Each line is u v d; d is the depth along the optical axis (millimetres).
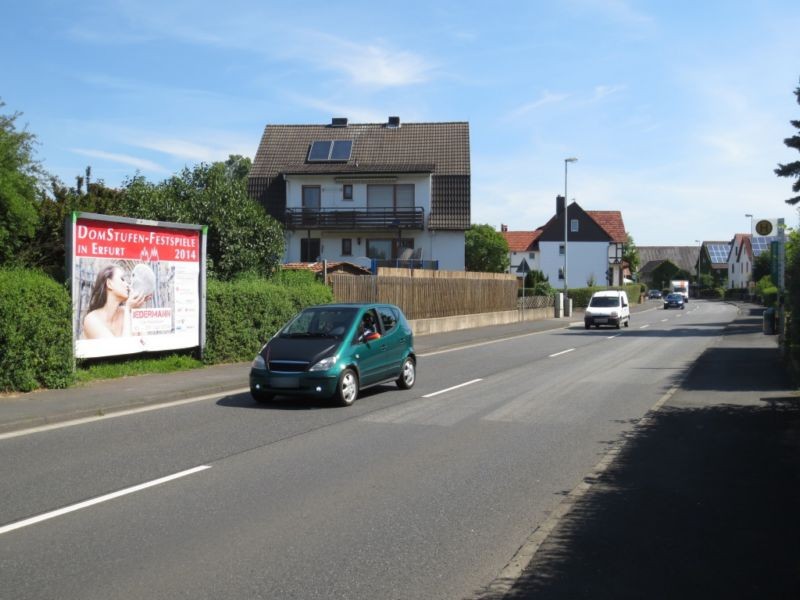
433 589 4637
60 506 6387
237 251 22156
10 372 12086
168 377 14602
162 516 6129
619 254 83875
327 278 23516
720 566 4930
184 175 22812
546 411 11625
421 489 7020
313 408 11844
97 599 4457
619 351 23500
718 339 28828
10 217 15469
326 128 48438
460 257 43938
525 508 6406
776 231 21047
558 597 4461
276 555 5234
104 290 13844
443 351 23562
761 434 9586
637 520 5973
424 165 44250
